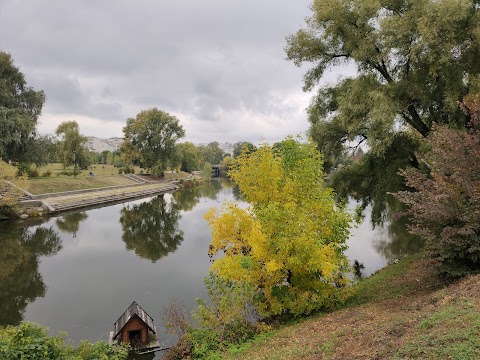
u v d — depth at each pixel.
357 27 17.17
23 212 36.12
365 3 16.17
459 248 8.55
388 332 6.61
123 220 38.00
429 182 9.38
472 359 4.65
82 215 40.06
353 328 7.82
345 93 18.48
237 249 11.08
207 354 9.29
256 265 10.20
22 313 15.36
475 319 5.70
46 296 17.23
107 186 61.53
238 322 10.33
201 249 25.80
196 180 96.81
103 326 14.11
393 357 5.33
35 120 48.31
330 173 21.56
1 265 21.95
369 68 17.56
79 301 16.61
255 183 11.90
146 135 83.38
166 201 55.72
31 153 46.41
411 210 9.65
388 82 17.42
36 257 23.80
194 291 17.42
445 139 9.45
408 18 15.44
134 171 88.94
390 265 15.83
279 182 11.66
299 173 11.59
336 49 18.91
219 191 74.56
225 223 11.12
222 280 10.87
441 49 14.80
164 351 11.84
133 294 17.31
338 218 10.77
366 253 21.72
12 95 44.72
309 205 10.86
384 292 11.29
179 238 29.53
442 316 6.25
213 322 10.28
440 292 8.23
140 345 12.09
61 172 61.78
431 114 16.97
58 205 40.84
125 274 20.30
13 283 19.00
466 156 9.04
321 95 21.81
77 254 24.61
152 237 29.94
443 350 5.04
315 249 9.59
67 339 13.06
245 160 12.25
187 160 113.94
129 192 58.91
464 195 8.84
